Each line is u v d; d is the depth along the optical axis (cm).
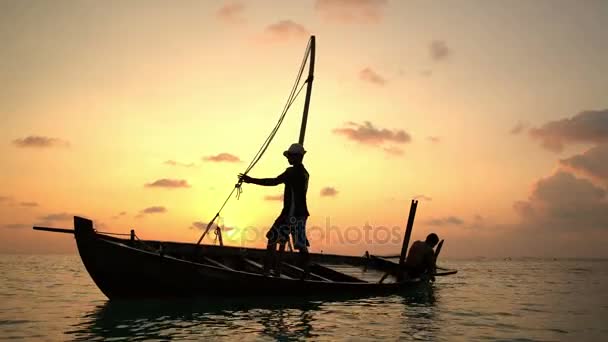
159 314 785
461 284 1588
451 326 759
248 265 1102
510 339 675
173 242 1071
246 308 851
